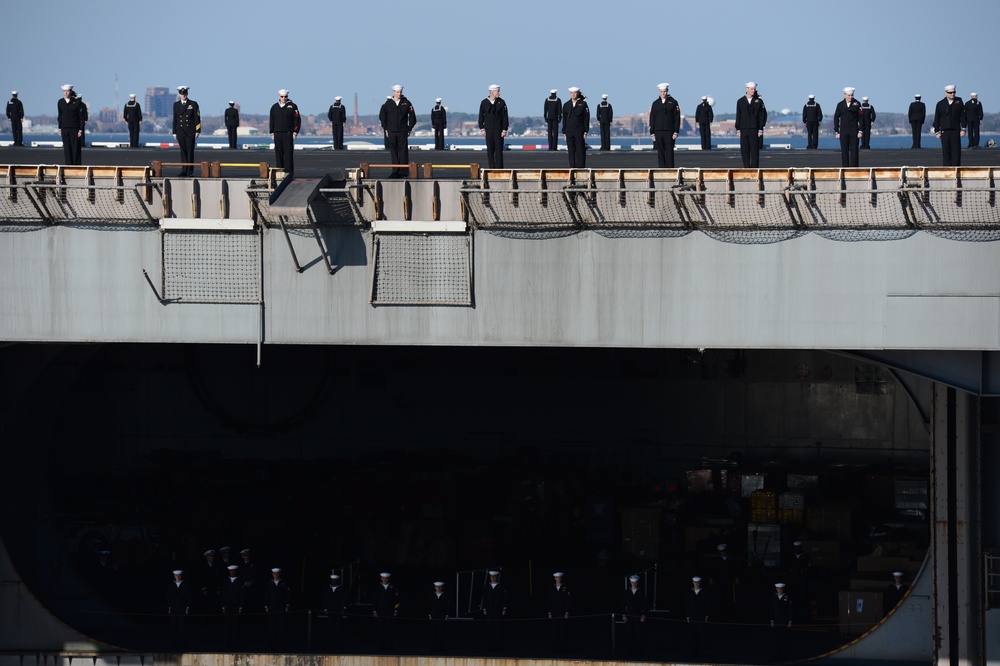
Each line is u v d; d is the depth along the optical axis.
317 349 159.00
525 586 127.81
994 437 95.44
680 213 85.25
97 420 160.50
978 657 95.44
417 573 132.38
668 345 87.06
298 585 127.06
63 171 87.69
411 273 88.50
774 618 101.81
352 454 159.75
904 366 89.69
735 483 143.50
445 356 158.00
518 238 87.38
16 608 104.62
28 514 110.50
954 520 95.56
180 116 111.00
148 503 146.88
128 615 111.75
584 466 155.50
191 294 89.56
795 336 85.75
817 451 151.00
